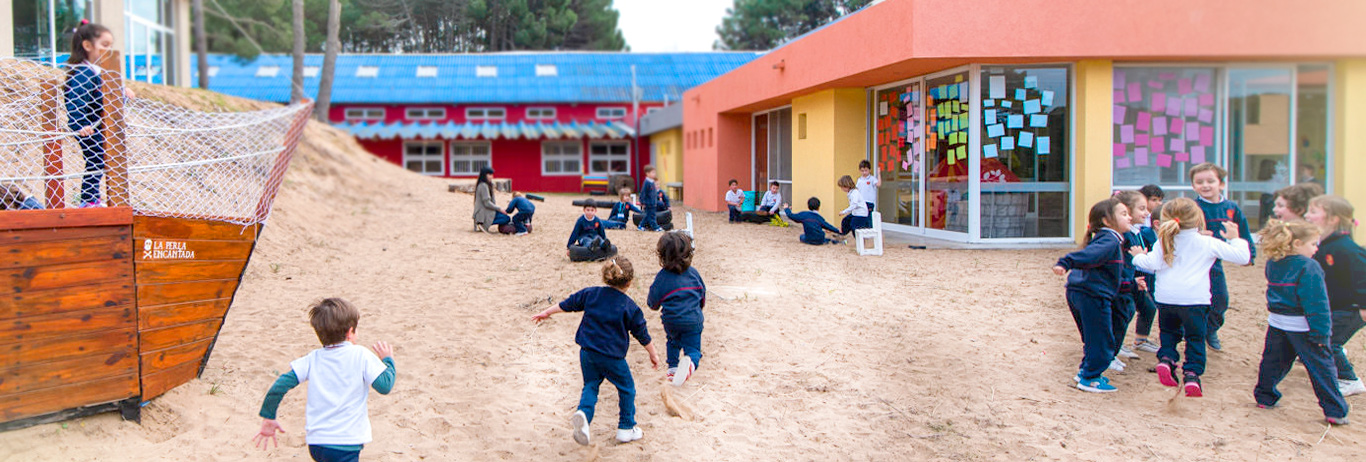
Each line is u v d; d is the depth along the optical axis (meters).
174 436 5.03
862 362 6.64
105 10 13.16
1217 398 5.84
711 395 5.94
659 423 5.45
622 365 5.00
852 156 14.54
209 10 13.88
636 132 30.58
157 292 5.18
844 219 12.49
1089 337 5.88
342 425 3.97
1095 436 5.26
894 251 11.53
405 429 5.26
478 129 30.23
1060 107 11.62
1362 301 5.45
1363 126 11.39
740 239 13.35
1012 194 11.72
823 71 13.73
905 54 10.94
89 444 4.75
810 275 9.84
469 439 5.16
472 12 30.86
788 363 6.63
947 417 5.58
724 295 8.72
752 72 17.30
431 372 6.26
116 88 5.15
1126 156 11.62
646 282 9.21
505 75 32.69
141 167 5.65
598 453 4.96
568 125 31.53
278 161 9.07
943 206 12.52
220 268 5.71
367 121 30.94
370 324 7.45
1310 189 5.78
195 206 6.58
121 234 4.93
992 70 11.48
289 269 9.60
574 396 5.91
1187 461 4.90
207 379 5.80
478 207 13.32
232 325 7.18
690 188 23.17
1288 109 11.70
